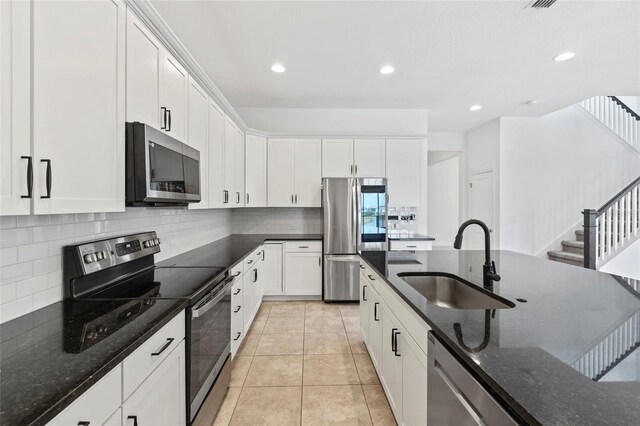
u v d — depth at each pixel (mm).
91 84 1207
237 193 3562
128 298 1402
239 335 2467
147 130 1474
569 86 3545
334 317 3443
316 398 1994
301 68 3090
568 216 4863
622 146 4910
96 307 1284
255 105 4230
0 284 1117
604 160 4887
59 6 1040
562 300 1289
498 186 4820
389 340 1761
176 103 2010
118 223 1814
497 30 2420
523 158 4801
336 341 2824
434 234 7973
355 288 3904
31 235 1238
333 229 3896
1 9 847
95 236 1613
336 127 4395
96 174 1235
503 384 663
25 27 914
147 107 1648
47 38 989
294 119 4375
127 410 941
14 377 761
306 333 3008
